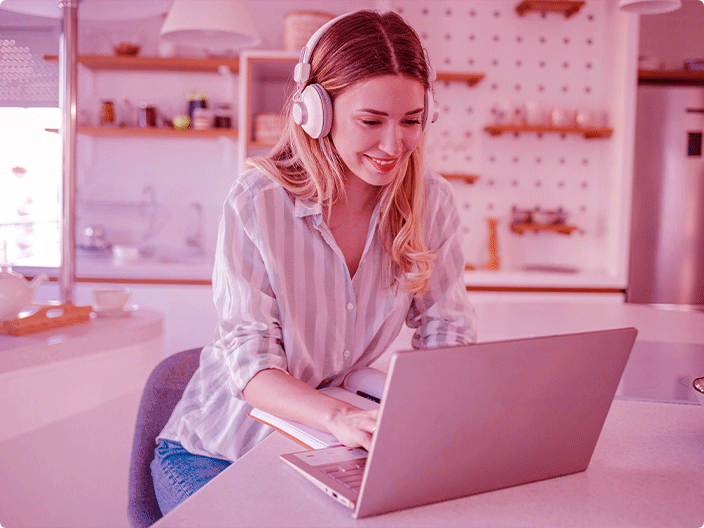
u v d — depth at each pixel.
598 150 4.05
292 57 3.64
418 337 1.22
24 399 1.50
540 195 4.07
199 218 4.16
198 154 4.15
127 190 4.16
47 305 1.99
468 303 1.21
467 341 1.15
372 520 0.58
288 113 1.06
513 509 0.61
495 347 0.59
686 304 3.75
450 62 4.01
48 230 4.26
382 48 0.86
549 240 4.09
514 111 3.87
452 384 0.57
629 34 3.66
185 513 0.58
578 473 0.71
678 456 0.77
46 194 4.25
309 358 1.03
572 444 0.69
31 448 1.53
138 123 3.95
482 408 0.60
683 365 1.31
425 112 1.00
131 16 2.09
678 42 4.11
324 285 1.03
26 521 1.52
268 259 0.98
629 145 3.69
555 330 1.75
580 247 4.09
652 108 3.72
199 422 1.04
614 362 0.68
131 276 3.57
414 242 1.06
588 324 1.86
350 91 0.88
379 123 0.88
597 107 4.02
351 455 0.70
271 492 0.63
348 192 1.04
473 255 4.08
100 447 1.75
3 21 4.08
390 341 1.15
